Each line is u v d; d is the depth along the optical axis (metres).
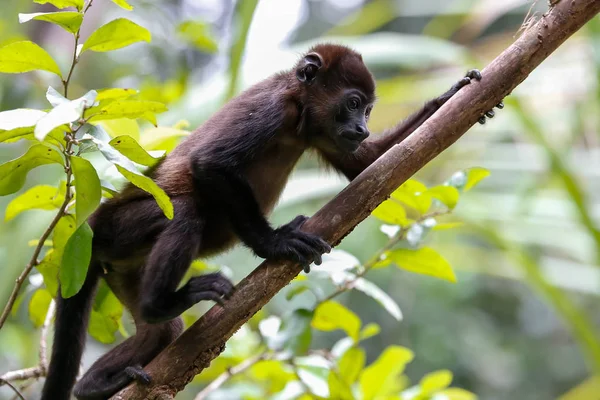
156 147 7.57
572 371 20.45
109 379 6.71
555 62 12.40
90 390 6.63
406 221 7.00
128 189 7.41
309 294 9.29
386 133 8.23
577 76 12.12
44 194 6.63
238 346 8.00
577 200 10.28
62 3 5.46
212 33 12.84
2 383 6.41
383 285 18.94
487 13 12.97
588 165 12.70
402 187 6.74
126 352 7.01
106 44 5.63
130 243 7.21
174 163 7.48
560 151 10.75
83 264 5.51
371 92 8.50
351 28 14.77
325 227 6.32
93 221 7.43
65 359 7.02
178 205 7.05
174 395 6.09
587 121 12.45
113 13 16.38
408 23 22.12
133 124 7.20
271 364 7.84
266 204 8.54
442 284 19.55
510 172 13.03
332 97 8.31
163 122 9.93
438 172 14.02
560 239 11.84
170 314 6.50
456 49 11.05
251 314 6.22
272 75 8.29
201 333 6.13
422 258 6.97
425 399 7.59
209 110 9.98
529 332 21.17
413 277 19.59
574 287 12.87
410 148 6.25
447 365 19.33
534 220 11.65
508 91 6.42
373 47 11.02
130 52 16.27
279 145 8.35
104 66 15.62
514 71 6.37
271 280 6.27
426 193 6.72
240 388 8.12
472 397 8.16
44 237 5.74
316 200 16.88
